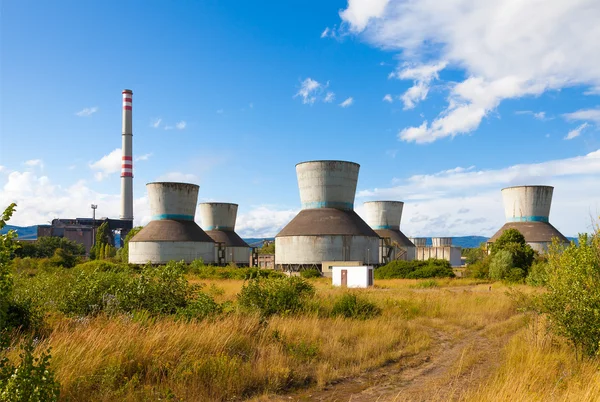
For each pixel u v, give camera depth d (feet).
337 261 258.78
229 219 415.85
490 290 132.57
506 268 188.65
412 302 86.58
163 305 54.65
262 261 348.79
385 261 326.65
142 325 45.52
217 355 38.65
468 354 48.93
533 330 48.29
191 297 59.21
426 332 62.23
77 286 56.13
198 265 229.66
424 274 213.05
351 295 75.82
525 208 354.54
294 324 54.08
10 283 23.84
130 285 56.13
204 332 43.24
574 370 36.99
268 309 63.98
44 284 65.51
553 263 47.06
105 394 30.40
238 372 37.06
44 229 566.77
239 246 401.49
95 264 220.84
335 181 297.12
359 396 35.12
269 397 34.71
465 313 78.95
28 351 24.35
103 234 488.44
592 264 42.32
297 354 44.09
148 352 37.70
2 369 24.12
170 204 331.16
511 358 41.91
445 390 35.29
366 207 438.81
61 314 52.26
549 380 35.09
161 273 57.88
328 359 44.62
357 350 48.29
